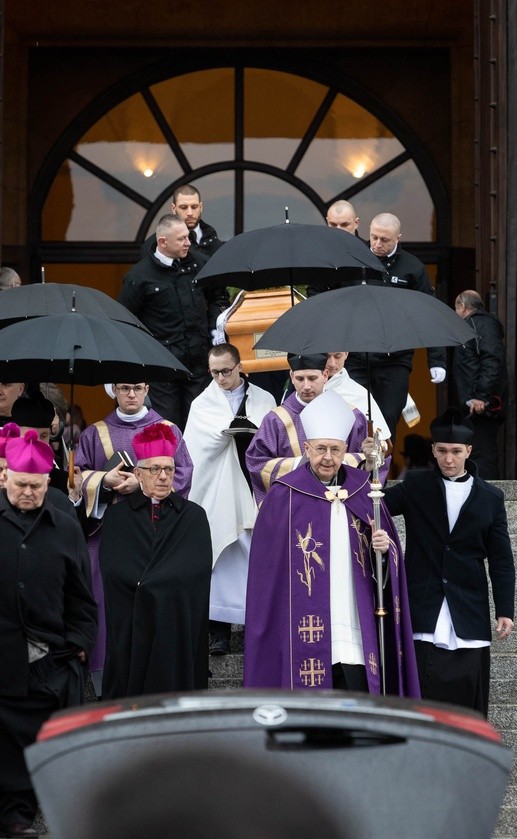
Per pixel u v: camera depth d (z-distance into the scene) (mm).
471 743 10625
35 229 58031
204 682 25078
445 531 25828
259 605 24562
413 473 26344
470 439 25750
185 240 35219
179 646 24688
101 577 25859
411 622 25469
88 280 58344
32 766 10664
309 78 58969
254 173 58875
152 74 58625
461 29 57219
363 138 59031
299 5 56594
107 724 10508
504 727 28781
